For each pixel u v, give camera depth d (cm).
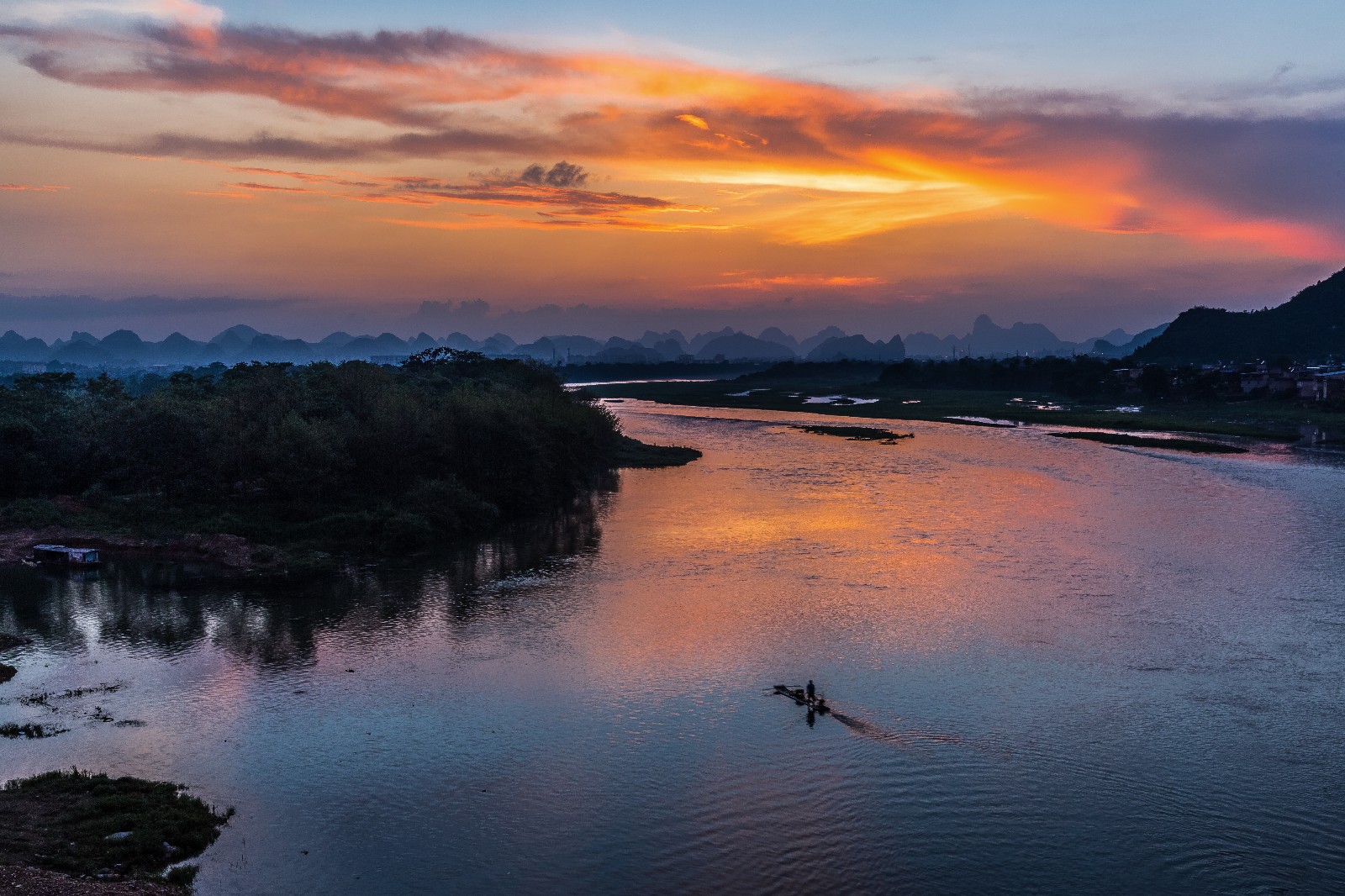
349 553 8944
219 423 10325
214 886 3641
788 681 5669
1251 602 7156
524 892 3650
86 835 3850
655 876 3759
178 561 8606
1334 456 15862
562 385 19925
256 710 5253
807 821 4147
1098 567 8175
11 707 5262
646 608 7081
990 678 5691
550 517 10775
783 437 19700
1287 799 4331
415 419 10931
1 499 10206
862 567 8206
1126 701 5362
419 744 4856
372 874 3744
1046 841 4006
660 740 4906
